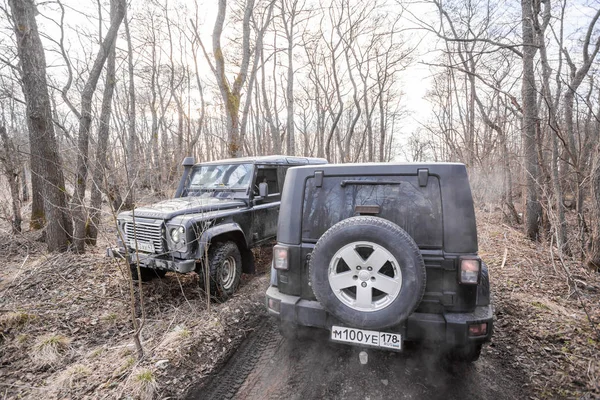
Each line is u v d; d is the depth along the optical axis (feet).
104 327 11.02
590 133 17.78
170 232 11.88
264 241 16.30
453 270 7.06
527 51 18.93
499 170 32.14
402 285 6.72
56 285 14.08
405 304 6.71
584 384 7.42
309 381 8.09
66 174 17.81
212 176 16.75
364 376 8.15
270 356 9.28
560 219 17.37
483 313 7.11
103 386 7.71
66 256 16.97
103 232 12.81
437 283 7.14
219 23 31.19
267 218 16.51
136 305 12.63
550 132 18.06
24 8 16.12
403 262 6.70
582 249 16.12
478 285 7.32
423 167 7.43
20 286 13.98
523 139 22.79
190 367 8.61
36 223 26.53
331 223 8.01
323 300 7.23
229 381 8.23
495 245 20.15
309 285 8.13
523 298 11.81
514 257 17.17
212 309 11.90
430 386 7.70
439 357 8.70
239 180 15.90
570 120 19.81
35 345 9.57
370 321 6.91
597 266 14.89
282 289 8.54
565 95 19.75
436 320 6.98
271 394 7.68
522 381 7.74
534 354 8.68
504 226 26.13
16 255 20.70
